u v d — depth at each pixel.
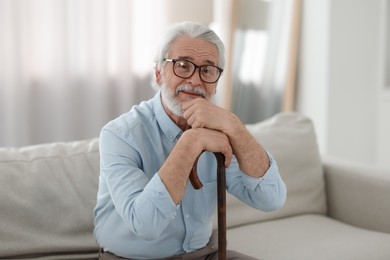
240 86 3.22
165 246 1.33
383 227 1.88
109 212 1.32
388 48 3.37
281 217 1.94
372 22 3.33
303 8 3.35
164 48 1.27
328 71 3.20
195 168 1.20
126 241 1.30
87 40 2.77
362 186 1.96
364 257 1.57
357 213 1.97
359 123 3.39
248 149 1.26
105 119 2.89
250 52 3.22
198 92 1.26
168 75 1.27
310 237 1.74
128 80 2.91
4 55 2.56
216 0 3.16
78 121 2.84
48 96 2.73
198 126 1.21
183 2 2.74
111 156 1.24
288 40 3.35
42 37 2.67
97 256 1.56
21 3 2.56
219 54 1.29
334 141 3.30
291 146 2.00
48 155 1.58
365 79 3.36
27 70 2.64
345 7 3.19
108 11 2.81
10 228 1.43
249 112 3.30
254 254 1.59
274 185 1.33
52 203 1.50
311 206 2.02
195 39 1.25
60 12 2.67
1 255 1.41
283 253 1.59
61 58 2.71
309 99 3.37
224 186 1.21
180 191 1.13
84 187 1.56
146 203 1.12
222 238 1.21
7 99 2.60
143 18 2.97
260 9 3.22
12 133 2.63
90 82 2.82
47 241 1.47
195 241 1.38
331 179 2.08
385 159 3.41
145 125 1.33
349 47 3.25
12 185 1.46
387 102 3.34
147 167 1.29
